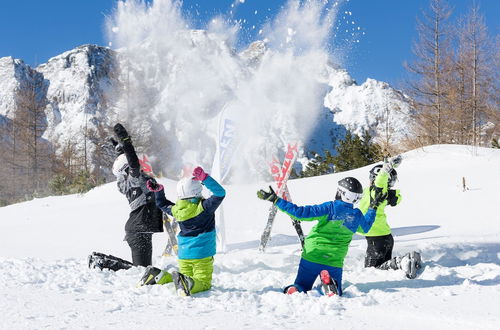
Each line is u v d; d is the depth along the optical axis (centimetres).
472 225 895
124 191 592
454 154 1673
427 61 2889
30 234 984
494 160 1536
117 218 1203
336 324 356
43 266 580
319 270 474
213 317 374
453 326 348
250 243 786
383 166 520
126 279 518
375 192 515
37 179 4062
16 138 4444
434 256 666
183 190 486
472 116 2820
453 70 2866
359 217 485
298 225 661
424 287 484
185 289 445
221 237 717
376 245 600
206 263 482
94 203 1614
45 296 438
